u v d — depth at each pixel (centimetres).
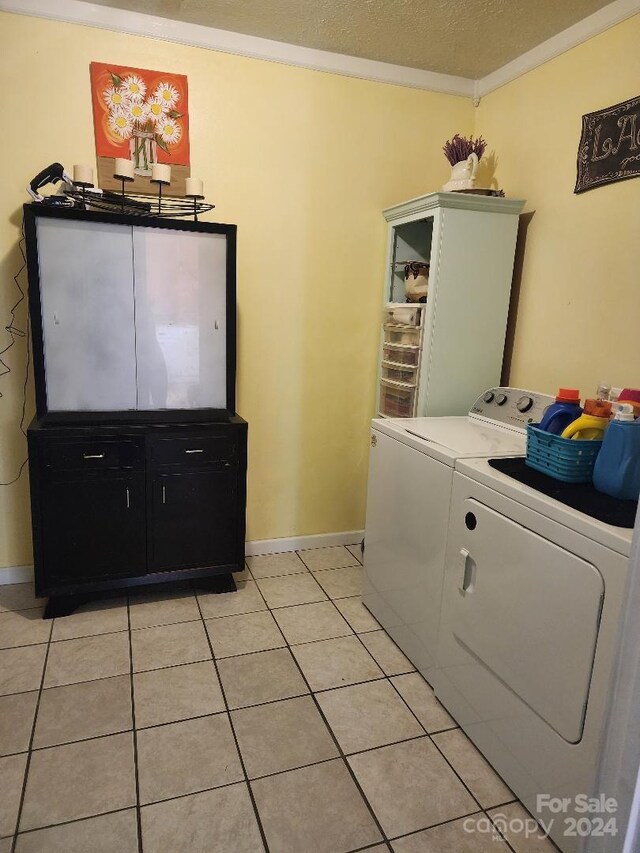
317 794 145
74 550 216
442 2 204
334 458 295
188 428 222
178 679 187
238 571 243
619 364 199
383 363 282
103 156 228
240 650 205
